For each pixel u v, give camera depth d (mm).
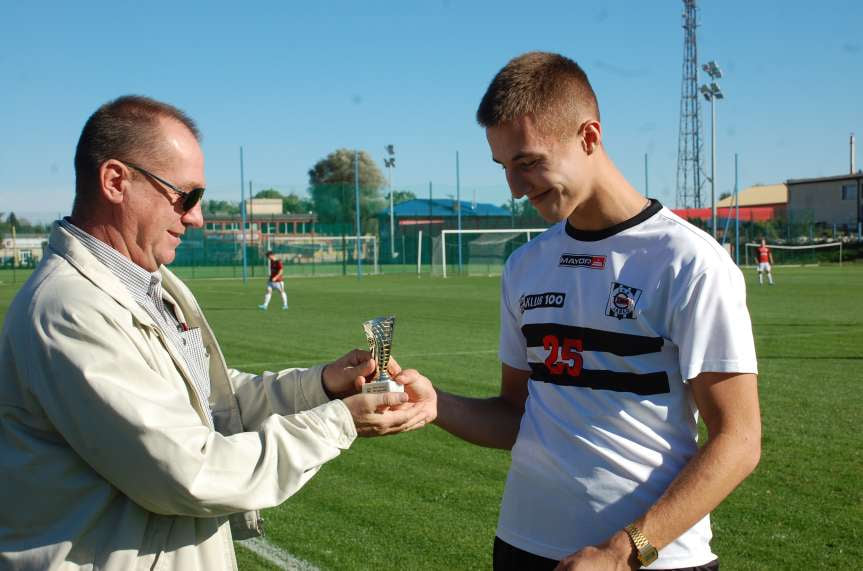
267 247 47125
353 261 49750
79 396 1782
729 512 4965
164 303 2342
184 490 1786
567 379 2162
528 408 2295
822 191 62281
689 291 1947
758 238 48719
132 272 2068
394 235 51594
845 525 4727
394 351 12430
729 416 1884
